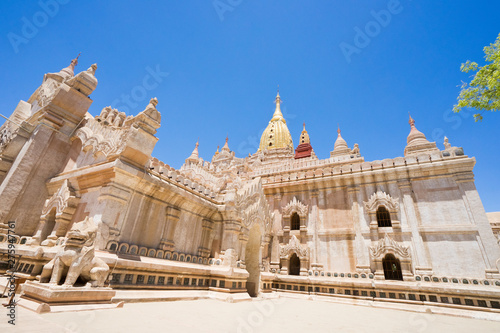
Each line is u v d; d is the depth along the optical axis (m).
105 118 19.81
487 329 10.27
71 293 7.35
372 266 19.98
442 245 18.41
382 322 10.60
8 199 13.58
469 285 16.20
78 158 15.49
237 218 16.91
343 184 24.02
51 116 16.00
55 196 13.27
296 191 26.27
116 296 9.25
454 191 19.41
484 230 17.44
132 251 11.77
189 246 15.25
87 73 17.42
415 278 18.16
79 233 8.29
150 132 13.09
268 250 23.02
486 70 10.45
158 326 6.55
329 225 23.17
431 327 10.11
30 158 14.77
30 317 5.98
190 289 13.69
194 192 16.06
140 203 12.77
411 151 26.42
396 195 21.42
